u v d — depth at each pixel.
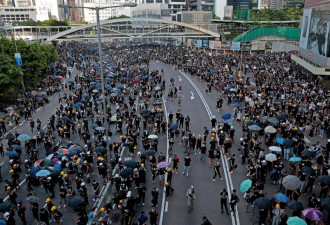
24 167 23.11
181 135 28.58
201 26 119.19
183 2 187.38
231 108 37.44
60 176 18.44
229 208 17.20
